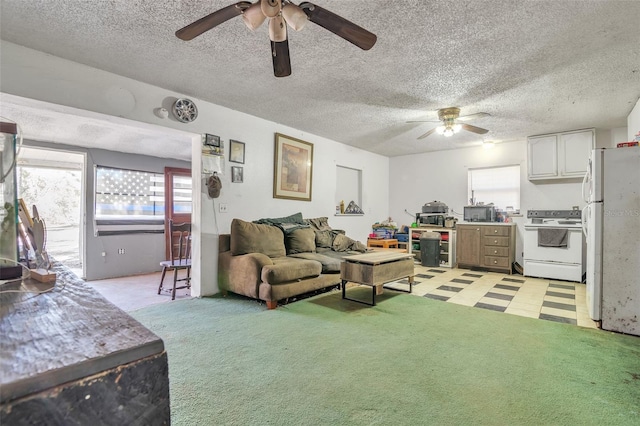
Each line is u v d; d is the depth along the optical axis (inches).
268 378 73.8
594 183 108.7
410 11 80.2
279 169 180.4
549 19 83.0
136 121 122.3
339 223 230.2
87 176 194.9
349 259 139.9
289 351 88.2
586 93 133.0
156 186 225.3
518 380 73.6
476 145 234.5
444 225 238.2
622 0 75.2
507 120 171.3
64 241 329.1
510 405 64.0
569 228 183.2
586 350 89.8
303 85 127.4
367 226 258.7
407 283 175.9
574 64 107.6
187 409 61.9
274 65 82.9
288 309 126.4
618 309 103.5
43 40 93.9
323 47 97.7
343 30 70.5
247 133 163.8
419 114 162.9
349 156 239.1
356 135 208.1
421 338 97.7
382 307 129.6
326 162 217.3
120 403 20.2
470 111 156.5
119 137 174.4
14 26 86.7
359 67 111.4
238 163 159.6
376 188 269.0
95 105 111.7
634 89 127.9
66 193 329.1
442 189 255.3
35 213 56.9
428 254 231.8
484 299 143.1
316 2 76.5
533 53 100.7
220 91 134.0
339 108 154.3
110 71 114.3
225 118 153.5
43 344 21.0
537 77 117.9
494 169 233.6
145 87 124.9
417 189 268.4
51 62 102.3
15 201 39.0
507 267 204.2
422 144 233.0
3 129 38.2
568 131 191.0
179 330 103.7
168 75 118.3
